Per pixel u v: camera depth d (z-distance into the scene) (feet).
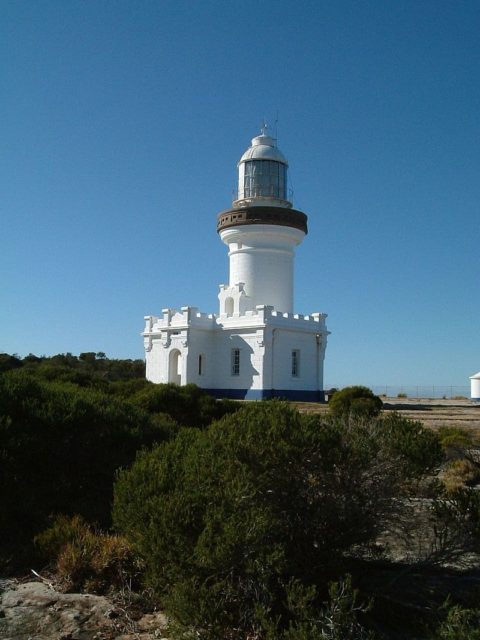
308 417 24.93
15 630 20.67
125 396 63.72
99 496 34.53
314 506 22.66
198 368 132.87
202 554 19.69
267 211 137.49
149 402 56.95
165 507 21.45
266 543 20.85
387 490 23.06
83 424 38.45
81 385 65.00
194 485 22.57
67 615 21.79
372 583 23.54
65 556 25.26
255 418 24.16
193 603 19.15
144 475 24.52
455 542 23.30
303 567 22.08
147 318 143.95
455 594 23.13
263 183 143.84
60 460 35.81
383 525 24.12
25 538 29.27
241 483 21.26
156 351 140.56
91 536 27.04
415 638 20.01
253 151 145.18
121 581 24.45
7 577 25.73
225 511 20.92
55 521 29.71
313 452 22.39
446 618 19.40
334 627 18.03
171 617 20.21
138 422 42.29
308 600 19.17
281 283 140.36
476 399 174.40
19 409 37.01
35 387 40.81
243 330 130.52
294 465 22.29
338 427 24.20
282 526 22.04
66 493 33.73
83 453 36.78
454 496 24.30
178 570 20.26
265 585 19.67
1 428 34.30
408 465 23.27
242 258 140.67
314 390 136.67
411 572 24.70
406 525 24.82
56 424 36.76
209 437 24.67
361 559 25.21
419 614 21.44
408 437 24.13
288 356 131.34
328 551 22.56
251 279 139.44
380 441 23.32
